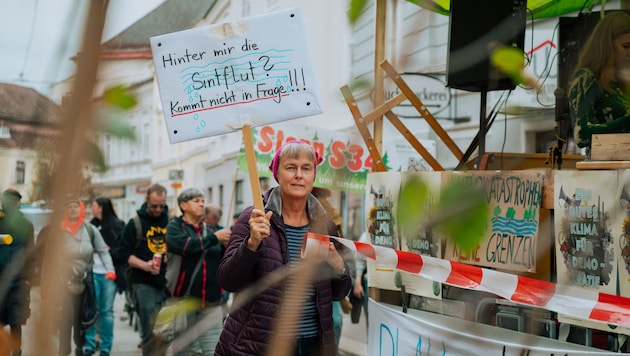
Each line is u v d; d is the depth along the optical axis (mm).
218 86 3244
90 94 681
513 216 3039
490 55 1625
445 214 1322
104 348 8438
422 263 3078
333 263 3332
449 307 3525
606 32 3340
